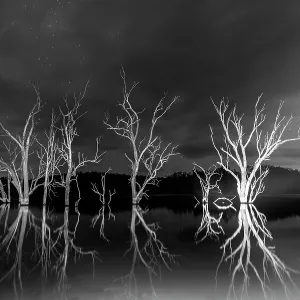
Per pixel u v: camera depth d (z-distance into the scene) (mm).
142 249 10445
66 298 5859
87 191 61844
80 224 17625
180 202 43031
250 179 36250
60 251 10102
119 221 19203
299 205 33781
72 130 37469
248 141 36438
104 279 7074
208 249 10484
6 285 6625
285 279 7086
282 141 34938
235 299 5855
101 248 10625
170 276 7324
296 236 13172
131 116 37281
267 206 32625
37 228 15922
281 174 78875
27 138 36906
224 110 37000
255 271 7742
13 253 9797
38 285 6617
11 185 57688
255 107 36031
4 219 20562
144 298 5875
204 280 7020
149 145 37000
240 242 11781
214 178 61844
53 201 50219
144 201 45188
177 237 12992
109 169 40250
